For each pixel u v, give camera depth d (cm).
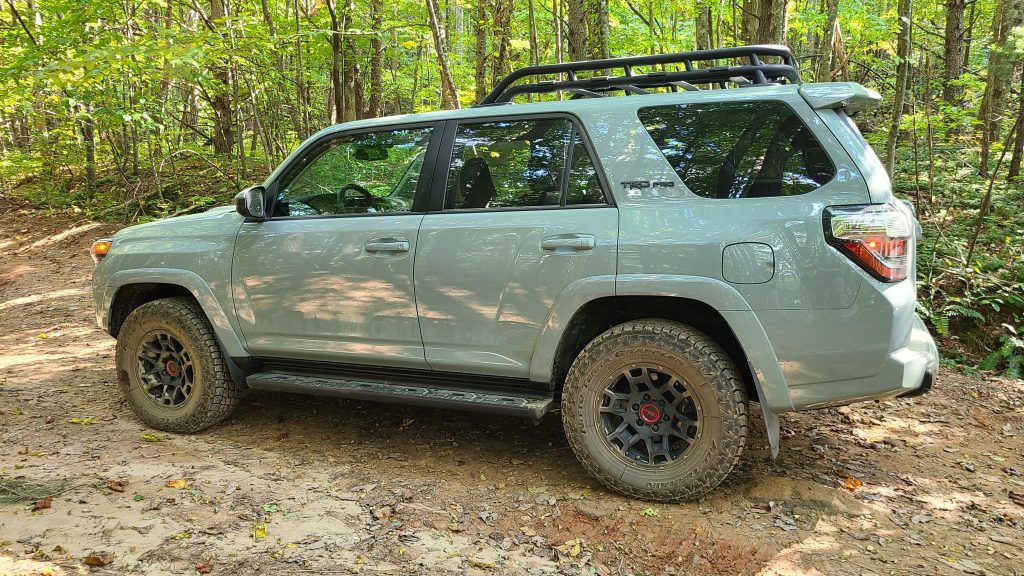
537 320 302
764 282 264
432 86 1230
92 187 1232
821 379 263
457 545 262
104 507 283
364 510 289
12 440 363
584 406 296
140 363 387
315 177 357
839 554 252
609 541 266
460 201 324
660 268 278
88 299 737
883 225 253
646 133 294
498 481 319
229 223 373
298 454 352
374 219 337
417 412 417
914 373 261
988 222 685
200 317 378
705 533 266
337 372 357
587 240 289
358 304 336
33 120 1352
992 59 827
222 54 727
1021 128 790
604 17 799
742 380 287
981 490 312
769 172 272
